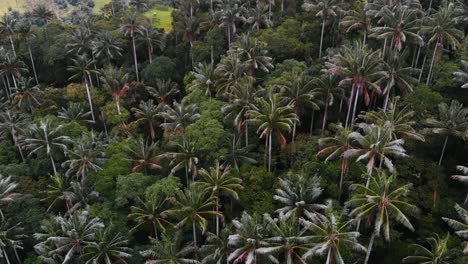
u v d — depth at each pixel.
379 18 58.97
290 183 39.03
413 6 58.97
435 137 43.75
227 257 35.09
